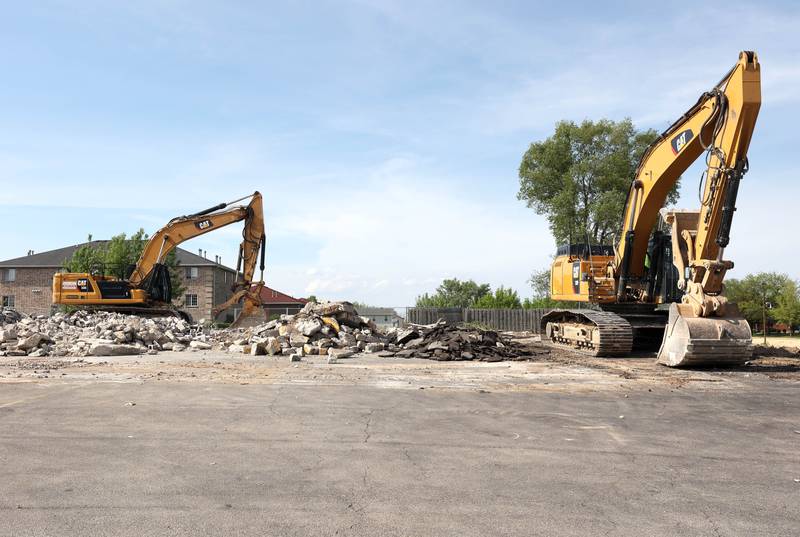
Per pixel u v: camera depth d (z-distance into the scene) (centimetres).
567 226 4588
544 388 1099
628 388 1109
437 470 571
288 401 938
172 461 596
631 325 1716
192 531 421
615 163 4478
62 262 4941
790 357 1766
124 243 4362
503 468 579
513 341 2308
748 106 1295
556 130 4731
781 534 424
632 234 1745
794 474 569
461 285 5550
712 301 1416
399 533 420
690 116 1496
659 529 430
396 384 1139
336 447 655
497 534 419
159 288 2806
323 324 1973
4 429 733
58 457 609
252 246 2814
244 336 2083
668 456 629
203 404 907
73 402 916
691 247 1483
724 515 459
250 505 473
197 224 2823
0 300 5141
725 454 639
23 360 1566
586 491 513
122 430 730
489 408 891
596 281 1798
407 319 3856
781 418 836
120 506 470
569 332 1870
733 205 1355
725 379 1248
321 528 428
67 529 424
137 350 1795
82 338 1950
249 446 657
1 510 460
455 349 1705
